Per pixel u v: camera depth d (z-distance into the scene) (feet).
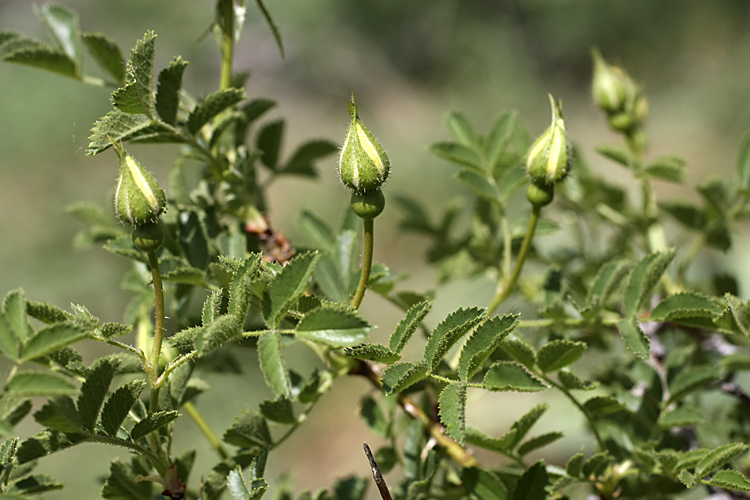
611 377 1.78
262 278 1.50
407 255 5.80
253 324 1.69
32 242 5.48
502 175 1.86
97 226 1.82
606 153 1.83
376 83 8.05
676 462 1.59
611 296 1.65
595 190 1.90
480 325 1.50
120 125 1.57
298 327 1.49
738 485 1.55
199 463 4.18
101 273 5.37
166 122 1.61
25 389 1.43
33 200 5.81
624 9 7.87
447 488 1.68
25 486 1.49
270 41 8.02
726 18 7.64
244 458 1.60
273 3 8.23
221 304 1.51
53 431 1.48
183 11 7.56
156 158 6.12
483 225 1.86
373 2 8.30
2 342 1.44
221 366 1.75
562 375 1.60
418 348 3.21
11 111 6.29
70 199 5.90
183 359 1.51
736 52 7.32
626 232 1.90
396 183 6.39
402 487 1.67
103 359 1.48
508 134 1.77
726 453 1.56
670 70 7.71
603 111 1.88
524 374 1.51
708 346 1.83
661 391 1.71
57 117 6.38
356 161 1.52
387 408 1.69
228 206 1.71
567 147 1.61
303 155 1.81
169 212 1.68
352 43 8.24
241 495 1.55
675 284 1.86
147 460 1.59
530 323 1.67
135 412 1.55
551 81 7.93
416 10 8.27
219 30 1.70
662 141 6.95
